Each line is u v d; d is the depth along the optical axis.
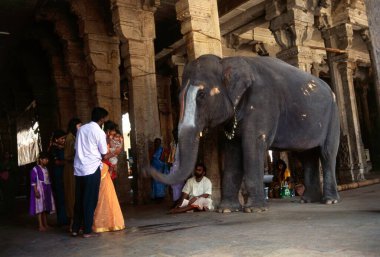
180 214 6.65
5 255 4.27
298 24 10.84
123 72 18.30
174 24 14.53
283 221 4.73
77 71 13.37
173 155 9.01
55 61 14.66
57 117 15.08
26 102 19.56
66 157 6.12
